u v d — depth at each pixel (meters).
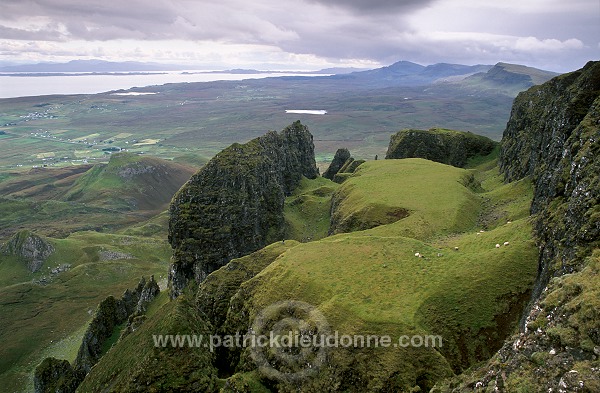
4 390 120.75
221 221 128.62
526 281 55.91
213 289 78.00
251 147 151.75
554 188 66.31
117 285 186.12
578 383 23.94
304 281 62.47
